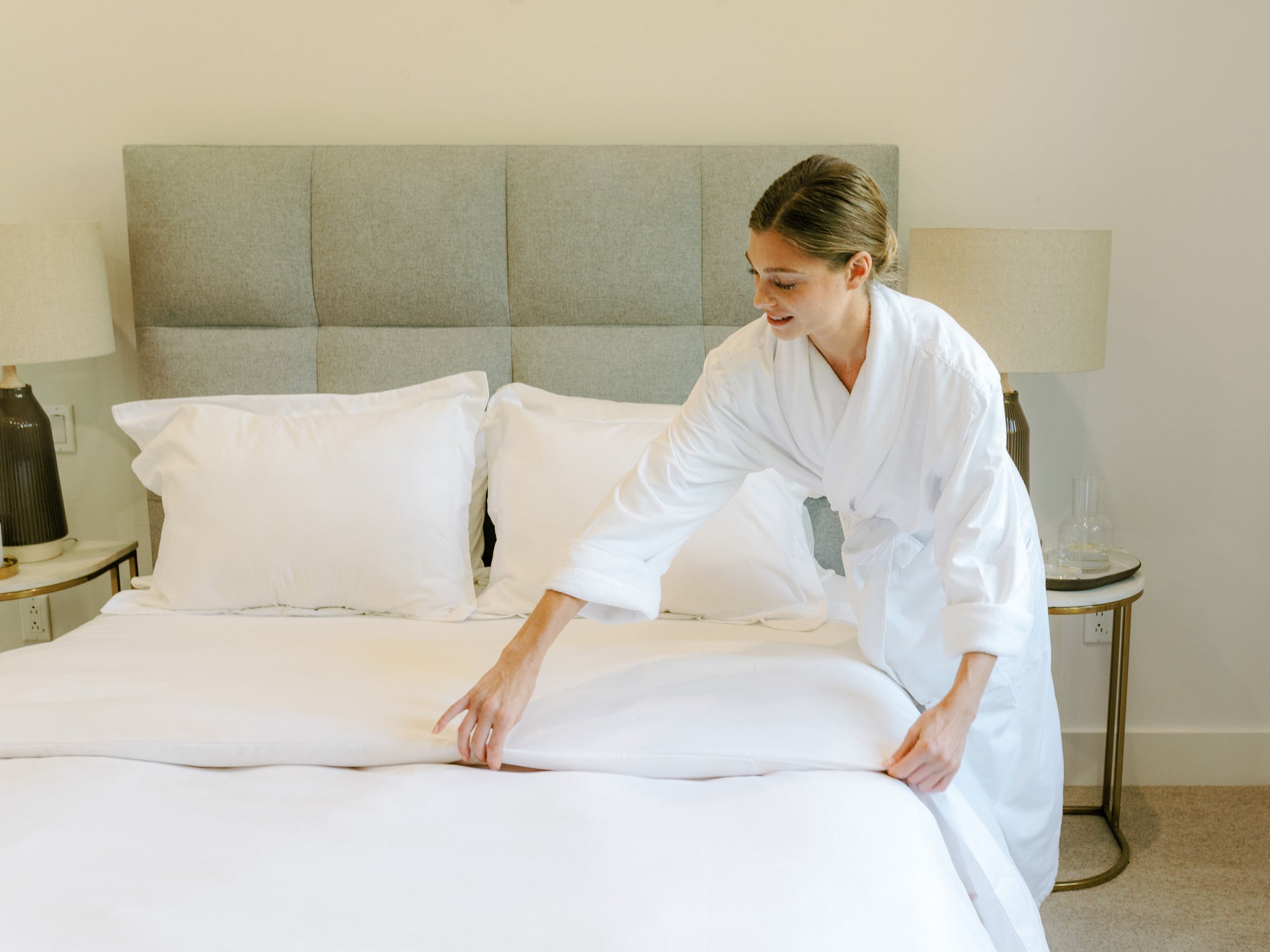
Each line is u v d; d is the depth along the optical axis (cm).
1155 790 256
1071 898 210
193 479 202
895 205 228
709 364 154
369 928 101
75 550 240
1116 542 251
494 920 102
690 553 190
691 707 144
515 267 230
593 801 125
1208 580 250
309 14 236
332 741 140
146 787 131
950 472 141
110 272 246
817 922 102
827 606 197
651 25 234
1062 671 257
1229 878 216
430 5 235
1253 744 256
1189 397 243
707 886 107
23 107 240
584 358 231
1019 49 232
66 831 118
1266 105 230
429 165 227
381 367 232
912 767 130
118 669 163
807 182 125
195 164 227
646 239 228
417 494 199
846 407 146
